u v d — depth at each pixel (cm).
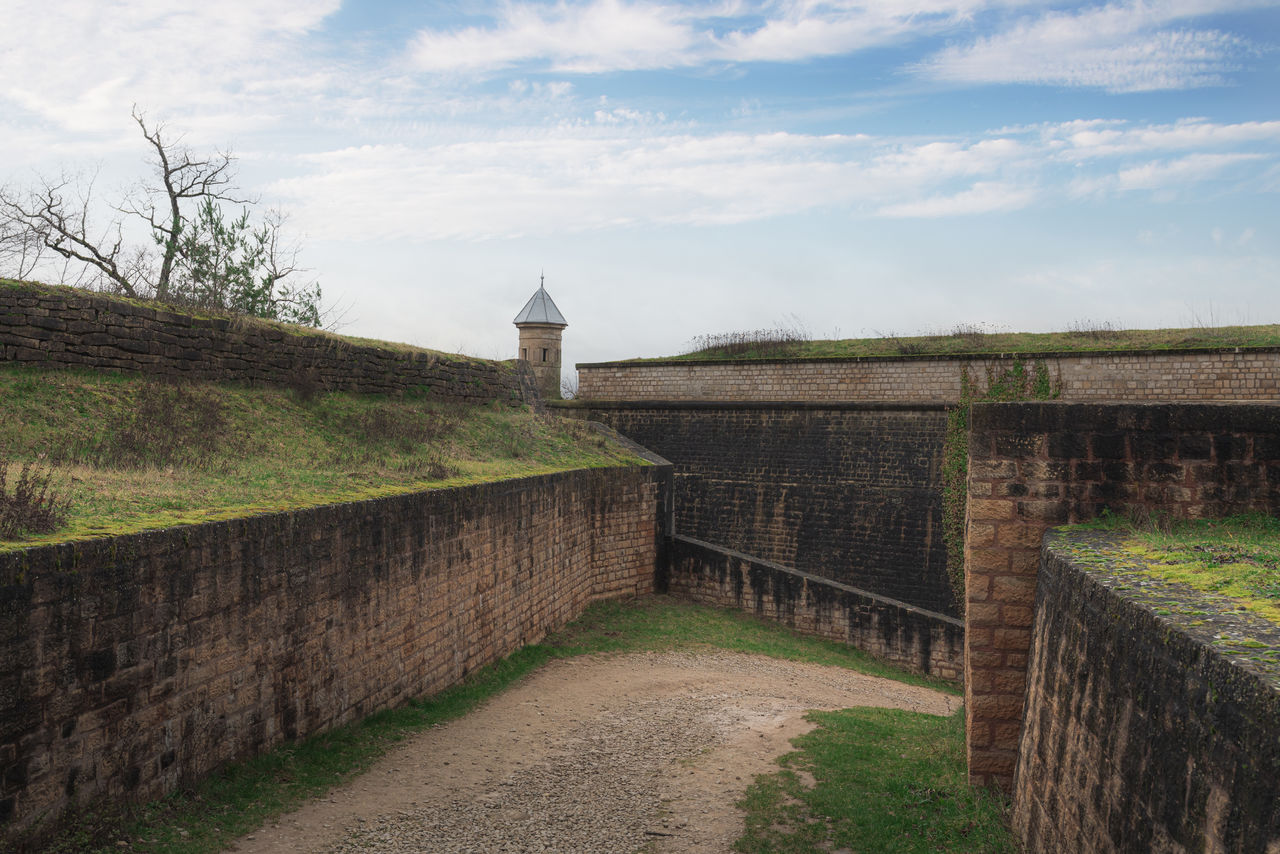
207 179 2858
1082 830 558
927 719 1439
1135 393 2680
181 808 780
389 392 2066
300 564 991
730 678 1705
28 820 628
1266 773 319
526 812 910
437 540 1366
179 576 792
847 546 2884
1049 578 722
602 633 2042
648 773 1052
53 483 909
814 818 887
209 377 1581
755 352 3819
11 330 1252
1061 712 642
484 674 1538
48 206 2467
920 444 2850
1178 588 535
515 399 2606
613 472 2370
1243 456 825
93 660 691
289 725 979
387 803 900
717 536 3108
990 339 3562
